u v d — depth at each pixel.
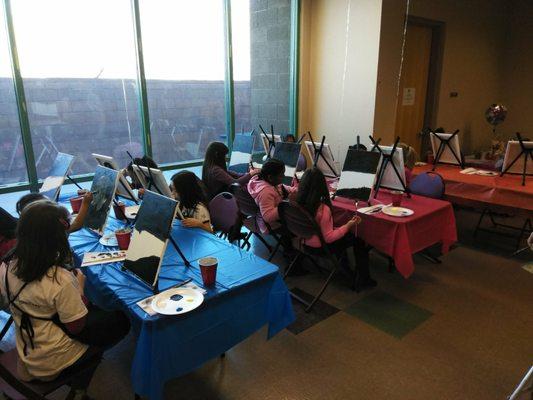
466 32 5.69
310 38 5.28
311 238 2.64
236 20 4.88
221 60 4.92
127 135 4.36
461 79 5.83
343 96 5.07
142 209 1.85
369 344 2.32
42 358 1.45
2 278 1.47
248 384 2.01
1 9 3.35
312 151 4.01
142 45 4.18
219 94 5.03
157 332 1.46
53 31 3.63
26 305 1.42
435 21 5.15
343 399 1.91
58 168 3.22
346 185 3.11
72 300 1.43
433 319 2.57
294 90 5.39
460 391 1.95
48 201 1.47
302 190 2.55
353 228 2.85
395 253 2.65
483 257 3.54
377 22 4.53
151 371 1.46
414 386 1.98
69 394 1.62
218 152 3.66
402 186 3.16
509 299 2.81
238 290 1.69
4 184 3.63
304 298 2.83
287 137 4.75
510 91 6.55
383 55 4.64
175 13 4.38
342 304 2.76
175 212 1.68
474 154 6.03
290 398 1.92
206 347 1.63
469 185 3.61
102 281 1.75
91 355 1.57
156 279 1.64
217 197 3.02
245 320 1.76
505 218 4.64
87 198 2.48
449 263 3.42
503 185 3.47
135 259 1.79
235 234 2.98
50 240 1.40
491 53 6.25
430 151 4.80
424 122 5.68
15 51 3.43
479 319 2.57
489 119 5.62
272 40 5.18
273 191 2.99
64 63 3.76
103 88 4.07
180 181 2.49
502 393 1.93
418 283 3.06
